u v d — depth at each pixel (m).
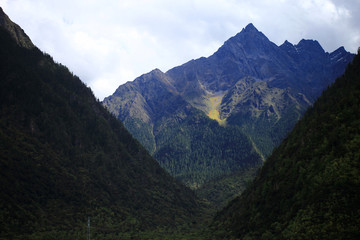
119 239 193.50
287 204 166.25
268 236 158.00
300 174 170.12
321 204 145.38
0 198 180.25
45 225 184.38
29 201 192.25
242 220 193.50
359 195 137.75
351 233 128.25
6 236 163.62
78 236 184.00
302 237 140.38
